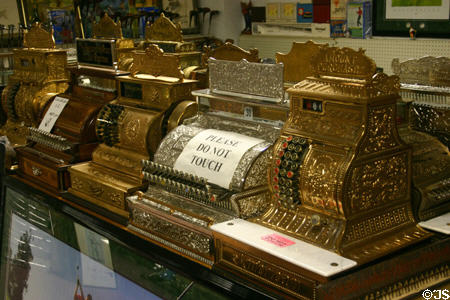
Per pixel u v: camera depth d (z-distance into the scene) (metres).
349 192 1.84
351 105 1.87
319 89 1.97
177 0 7.29
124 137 2.83
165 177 2.39
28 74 3.89
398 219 2.03
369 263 1.81
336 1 6.22
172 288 2.20
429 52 5.43
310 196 1.93
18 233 3.24
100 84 3.35
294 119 2.07
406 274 1.92
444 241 2.01
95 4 6.38
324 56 2.01
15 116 3.97
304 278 1.75
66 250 2.86
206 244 2.15
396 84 1.95
